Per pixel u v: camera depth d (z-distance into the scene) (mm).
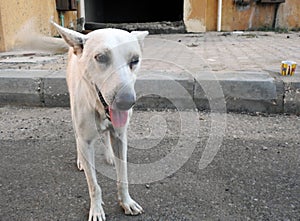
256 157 1120
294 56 2209
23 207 873
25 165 1091
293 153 1143
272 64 1925
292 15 4402
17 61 2096
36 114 1555
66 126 1409
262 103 1521
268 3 4320
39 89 1637
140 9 6883
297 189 934
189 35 4000
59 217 835
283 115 1510
